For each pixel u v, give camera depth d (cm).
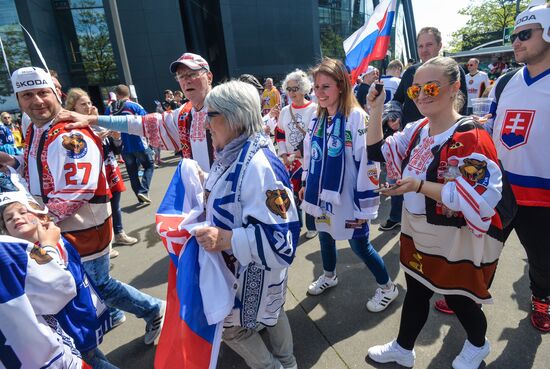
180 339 151
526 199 214
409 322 196
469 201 145
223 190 155
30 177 223
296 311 266
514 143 217
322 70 219
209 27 2252
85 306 159
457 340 223
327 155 232
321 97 225
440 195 153
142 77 1906
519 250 325
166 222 171
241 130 156
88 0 1781
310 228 390
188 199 179
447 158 156
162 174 780
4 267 123
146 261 373
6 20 1527
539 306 229
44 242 142
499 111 228
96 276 225
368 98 197
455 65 156
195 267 154
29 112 214
